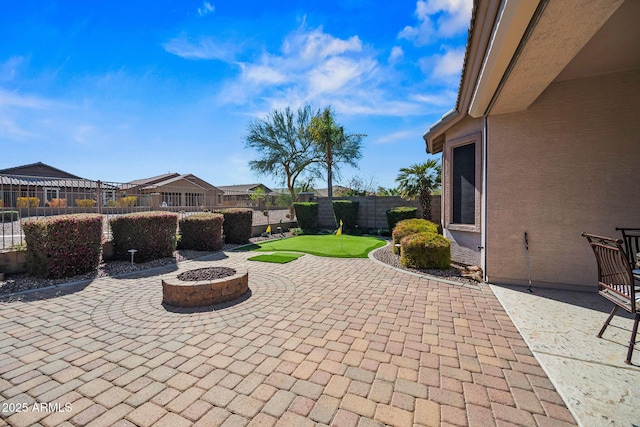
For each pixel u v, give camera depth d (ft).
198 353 9.19
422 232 23.62
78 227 18.66
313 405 6.77
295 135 68.59
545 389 7.37
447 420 6.31
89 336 10.43
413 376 7.96
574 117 15.12
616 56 13.05
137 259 22.86
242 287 15.14
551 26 8.56
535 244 16.16
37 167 89.04
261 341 10.02
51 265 17.51
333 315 12.42
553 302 13.80
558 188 15.58
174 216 25.58
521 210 16.35
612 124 14.56
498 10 8.98
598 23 8.40
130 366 8.44
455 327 11.18
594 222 15.01
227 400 6.94
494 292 15.51
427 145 27.94
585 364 8.48
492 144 16.84
